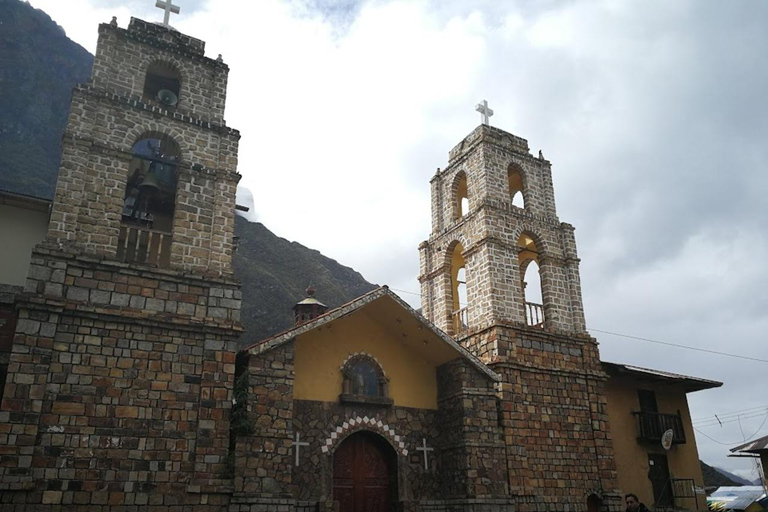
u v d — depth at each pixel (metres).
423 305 28.64
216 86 21.80
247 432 17.52
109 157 18.66
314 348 21.36
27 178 73.56
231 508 16.44
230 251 19.30
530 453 22.31
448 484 21.48
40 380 15.35
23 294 15.82
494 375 22.34
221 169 20.27
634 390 27.48
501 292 24.78
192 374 17.23
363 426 21.14
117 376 16.36
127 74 20.36
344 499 20.39
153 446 16.12
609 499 23.09
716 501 35.16
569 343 25.27
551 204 28.12
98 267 17.11
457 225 27.59
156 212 22.83
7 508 14.14
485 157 27.25
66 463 15.09
